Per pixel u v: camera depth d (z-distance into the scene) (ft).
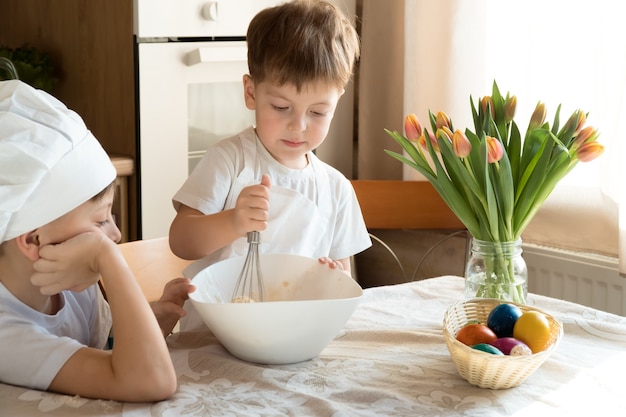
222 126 7.95
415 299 4.82
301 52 4.22
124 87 7.38
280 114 4.40
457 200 4.41
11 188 3.21
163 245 5.28
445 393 3.42
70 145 3.35
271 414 3.18
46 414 3.16
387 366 3.71
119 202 7.46
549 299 4.75
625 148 6.80
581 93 7.24
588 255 7.48
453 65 7.84
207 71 7.67
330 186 4.93
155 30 7.27
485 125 4.43
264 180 3.99
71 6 7.76
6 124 3.23
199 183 4.55
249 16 7.86
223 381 3.51
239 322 3.51
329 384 3.47
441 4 7.82
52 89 8.10
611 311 7.29
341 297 3.92
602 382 3.60
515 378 3.45
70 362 3.32
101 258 3.42
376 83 8.75
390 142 8.78
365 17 8.67
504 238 4.36
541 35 7.37
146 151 7.41
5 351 3.35
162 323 4.07
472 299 4.02
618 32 6.82
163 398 3.30
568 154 4.28
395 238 8.40
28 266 3.51
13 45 8.46
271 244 4.62
